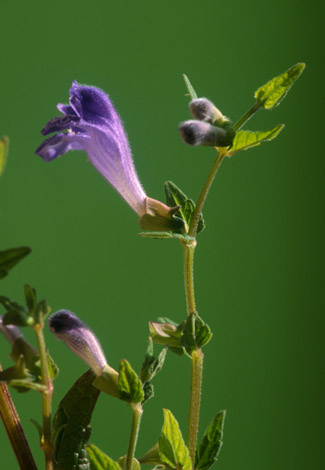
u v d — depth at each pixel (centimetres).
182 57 57
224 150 27
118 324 57
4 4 55
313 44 59
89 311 57
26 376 26
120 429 57
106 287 57
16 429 27
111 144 28
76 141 28
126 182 28
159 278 58
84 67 56
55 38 56
